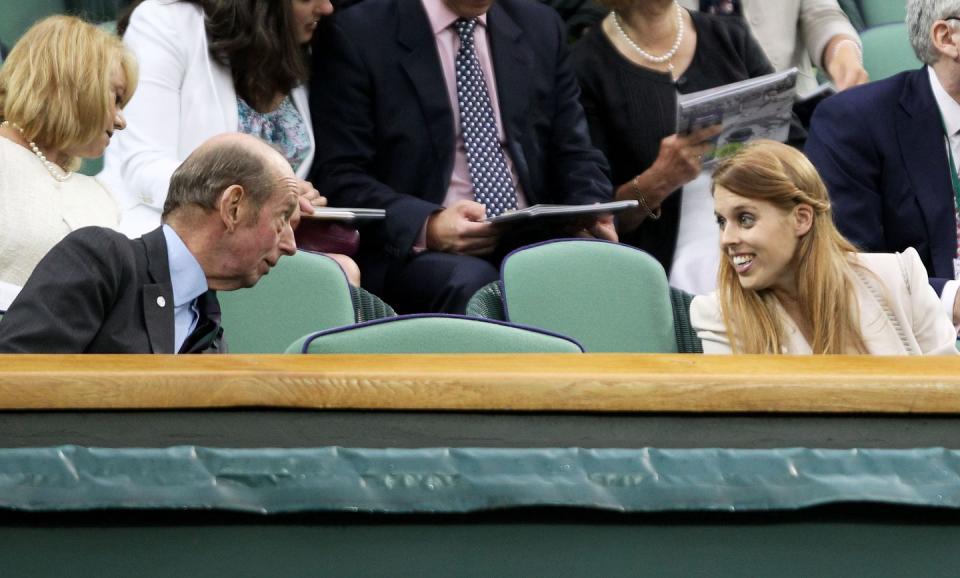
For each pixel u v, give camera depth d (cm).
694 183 1384
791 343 945
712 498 513
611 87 1441
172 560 512
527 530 515
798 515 519
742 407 525
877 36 1645
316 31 1347
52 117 967
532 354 572
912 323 951
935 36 1270
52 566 511
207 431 523
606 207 1210
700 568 517
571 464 517
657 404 523
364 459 517
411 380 521
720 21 1479
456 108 1353
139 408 521
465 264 1261
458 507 509
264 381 520
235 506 507
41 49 971
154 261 827
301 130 1323
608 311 1063
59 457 513
